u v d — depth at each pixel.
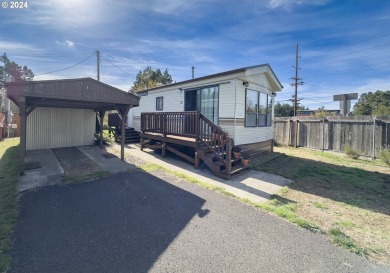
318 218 3.69
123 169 6.77
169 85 11.10
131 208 3.98
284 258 2.59
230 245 2.85
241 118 8.37
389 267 2.46
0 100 24.91
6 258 2.50
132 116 15.62
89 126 12.08
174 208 4.01
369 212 3.97
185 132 7.86
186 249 2.75
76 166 7.10
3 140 13.48
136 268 2.38
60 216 3.62
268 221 3.55
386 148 8.29
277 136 13.69
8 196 4.46
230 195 4.73
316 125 11.50
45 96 5.83
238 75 7.80
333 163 8.24
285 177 6.28
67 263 2.45
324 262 2.53
